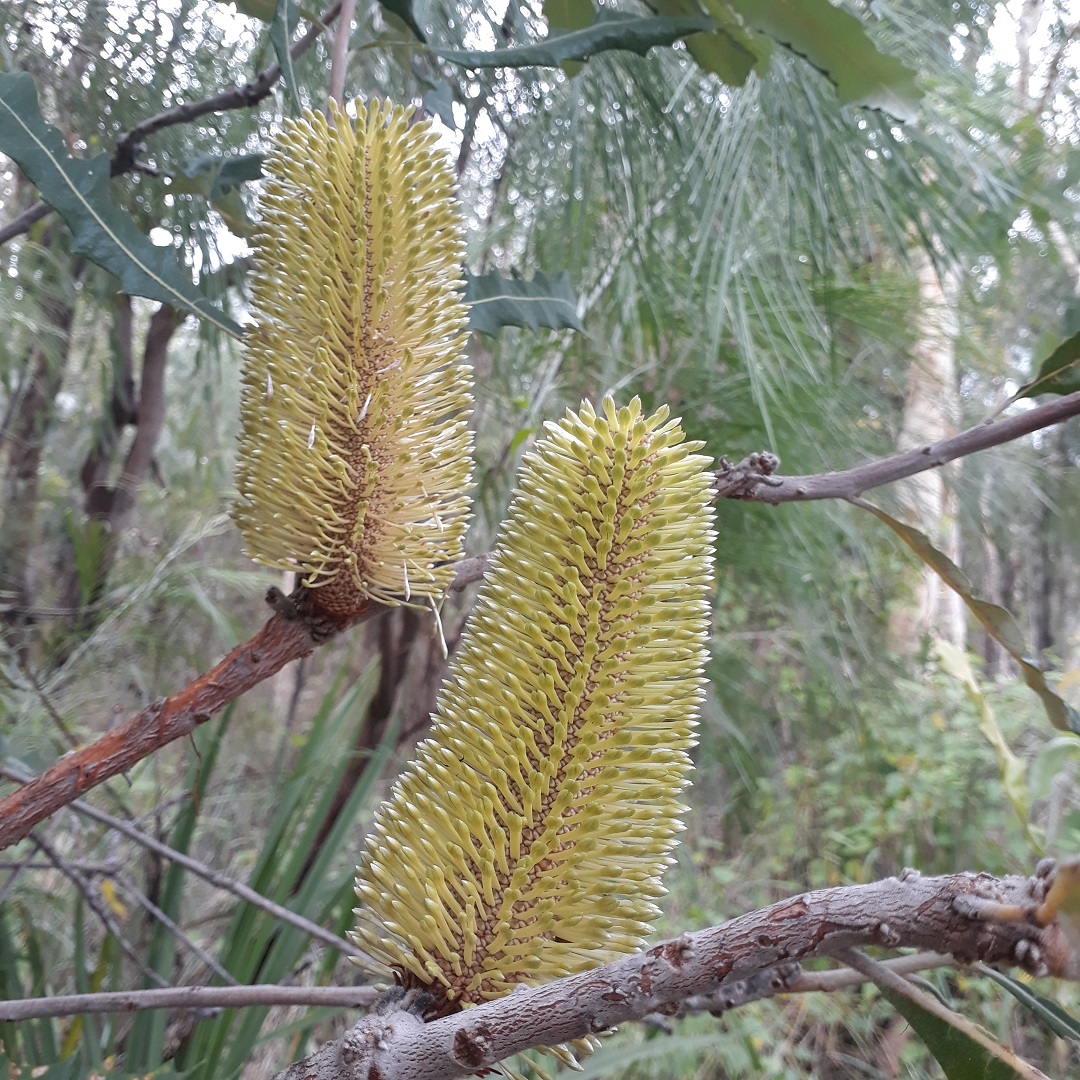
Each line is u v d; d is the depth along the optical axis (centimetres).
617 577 31
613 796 30
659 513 31
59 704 79
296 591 35
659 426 32
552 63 44
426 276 35
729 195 69
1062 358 36
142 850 85
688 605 31
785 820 138
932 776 126
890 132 65
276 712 132
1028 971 22
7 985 62
